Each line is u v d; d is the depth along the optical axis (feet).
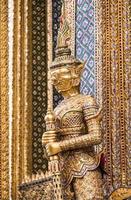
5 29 40.14
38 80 39.50
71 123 28.19
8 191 38.86
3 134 39.45
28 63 39.50
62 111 28.40
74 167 27.86
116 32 33.60
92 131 27.94
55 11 39.70
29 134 39.04
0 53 40.04
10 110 39.37
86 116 28.12
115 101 33.12
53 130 27.94
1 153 39.37
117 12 33.73
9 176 38.93
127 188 31.91
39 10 40.11
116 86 33.22
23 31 39.81
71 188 27.96
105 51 33.81
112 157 32.76
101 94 33.68
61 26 29.50
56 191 27.71
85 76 35.78
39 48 39.78
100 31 34.22
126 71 33.09
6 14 40.24
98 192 27.71
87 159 27.91
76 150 28.02
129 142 32.48
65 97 29.07
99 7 34.73
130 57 33.09
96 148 33.22
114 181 32.48
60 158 27.99
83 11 36.58
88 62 35.76
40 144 39.09
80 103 28.37
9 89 39.60
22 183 38.52
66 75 28.76
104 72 33.71
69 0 37.42
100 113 28.12
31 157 38.93
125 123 32.73
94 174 27.76
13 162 38.96
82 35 36.45
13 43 39.73
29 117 39.17
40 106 39.29
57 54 29.25
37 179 37.70
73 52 36.76
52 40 39.55
